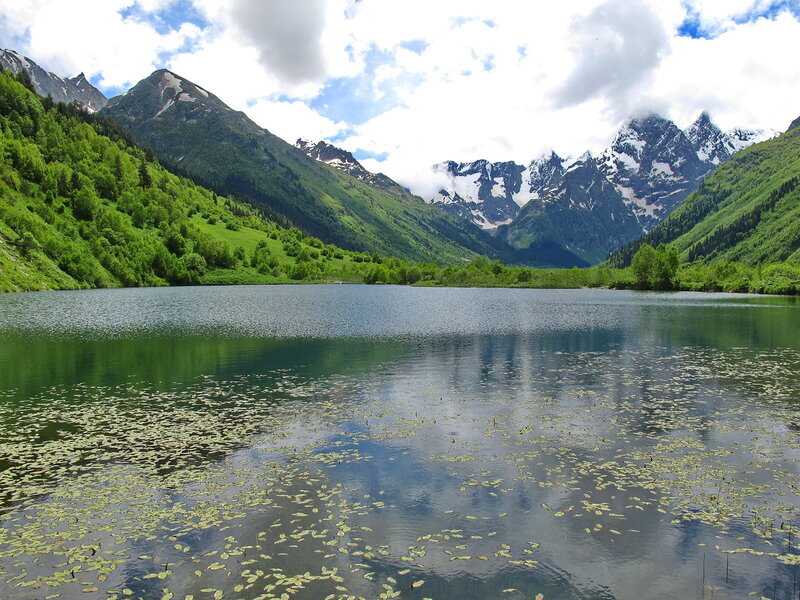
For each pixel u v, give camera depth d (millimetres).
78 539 15930
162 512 17641
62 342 56906
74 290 158500
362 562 14648
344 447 24250
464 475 20859
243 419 28781
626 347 55938
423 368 43969
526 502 18406
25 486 19844
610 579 13844
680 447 24250
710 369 43688
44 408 30984
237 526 16688
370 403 32375
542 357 49438
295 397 33844
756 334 67250
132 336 62031
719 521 17031
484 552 15172
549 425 27781
